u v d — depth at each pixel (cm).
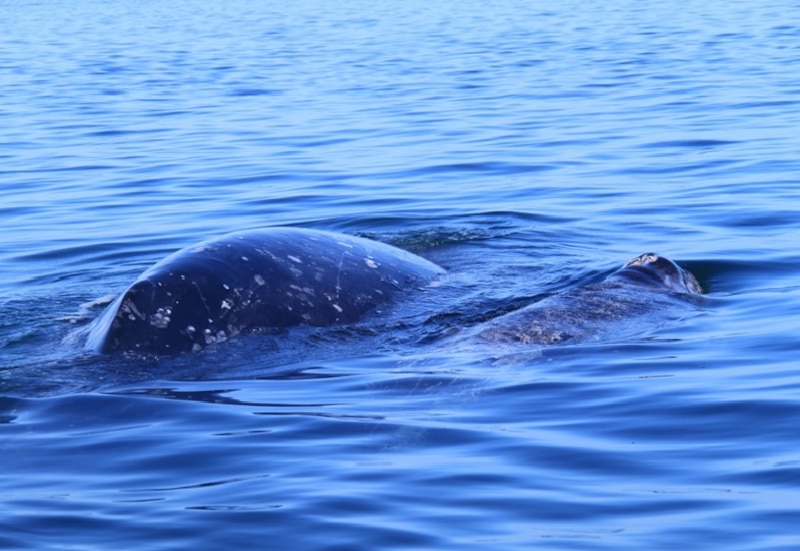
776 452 2812
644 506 2559
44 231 5753
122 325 3653
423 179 6656
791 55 11338
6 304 4384
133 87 11100
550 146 7450
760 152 6875
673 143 7325
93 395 3353
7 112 9688
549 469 2778
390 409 3216
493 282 4409
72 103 10131
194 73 12106
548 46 13475
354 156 7394
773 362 3478
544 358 3606
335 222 5678
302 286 3950
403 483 2719
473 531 2470
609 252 4897
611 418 3095
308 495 2661
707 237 5112
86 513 2605
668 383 3338
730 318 3975
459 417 3145
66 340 3856
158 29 18675
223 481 2764
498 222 5550
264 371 3547
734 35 13500
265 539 2462
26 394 3375
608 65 11350
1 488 2770
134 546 2447
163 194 6506
